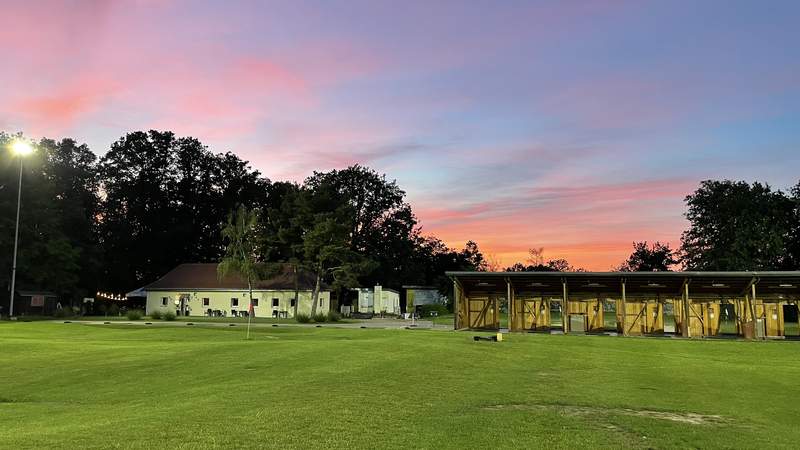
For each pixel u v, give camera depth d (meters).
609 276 39.34
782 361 25.80
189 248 88.25
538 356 23.75
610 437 10.40
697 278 38.69
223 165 91.31
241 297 69.19
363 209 94.25
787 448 10.04
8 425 11.14
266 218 76.44
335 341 27.45
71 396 14.98
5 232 59.69
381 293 79.56
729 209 78.44
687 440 10.39
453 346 25.30
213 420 10.70
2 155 61.31
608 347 29.03
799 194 78.62
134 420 10.84
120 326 39.72
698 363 23.55
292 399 13.03
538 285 43.81
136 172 87.50
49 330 35.00
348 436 9.71
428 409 12.30
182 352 22.59
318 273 64.94
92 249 76.75
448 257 114.50
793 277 37.19
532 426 10.97
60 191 78.00
